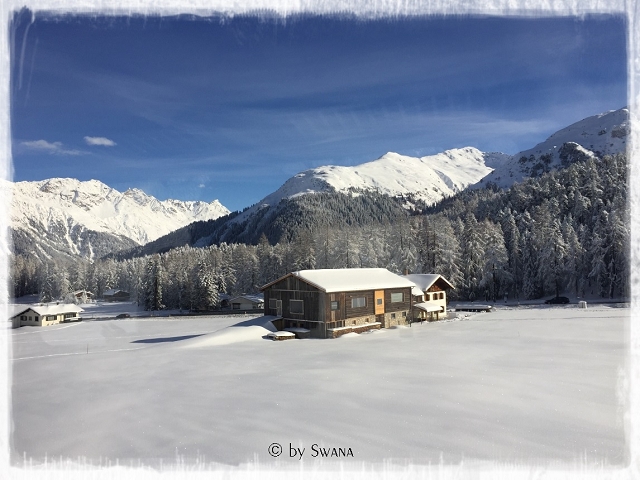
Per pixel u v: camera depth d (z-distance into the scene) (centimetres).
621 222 5534
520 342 2428
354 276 3672
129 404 1270
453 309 5228
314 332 3200
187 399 1322
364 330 3378
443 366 1778
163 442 944
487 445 898
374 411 1159
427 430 1000
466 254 6688
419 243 7156
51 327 5169
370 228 7769
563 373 1580
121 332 4119
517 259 6894
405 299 3834
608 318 3441
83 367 1952
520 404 1197
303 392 1382
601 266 5719
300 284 3334
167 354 2323
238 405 1243
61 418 1138
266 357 2152
